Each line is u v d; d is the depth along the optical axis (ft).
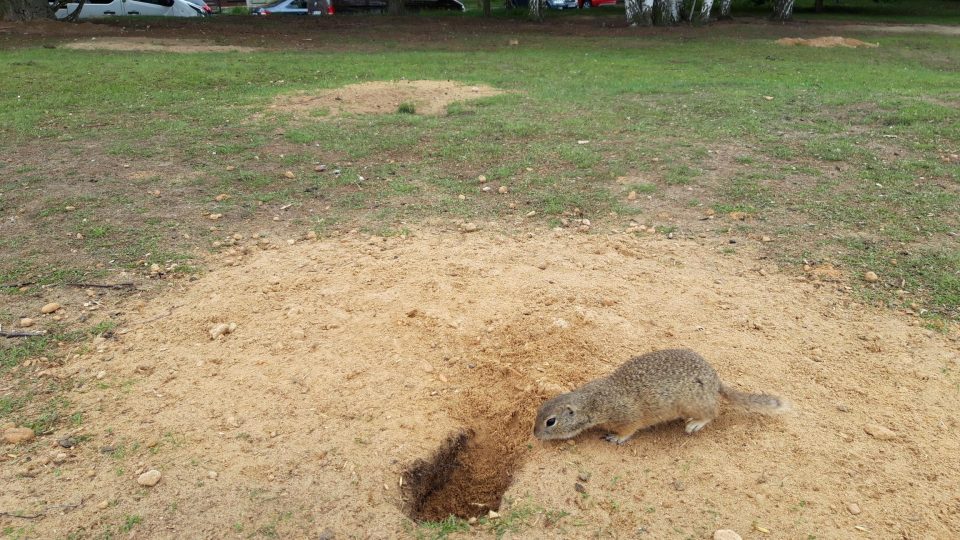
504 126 6.57
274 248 4.00
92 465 2.38
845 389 2.72
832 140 6.07
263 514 2.20
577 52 12.91
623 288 3.48
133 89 8.46
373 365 2.92
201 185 5.00
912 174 5.16
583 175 5.18
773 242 4.01
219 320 3.22
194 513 2.20
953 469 2.35
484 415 2.75
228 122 6.83
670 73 10.30
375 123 6.82
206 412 2.62
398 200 4.73
